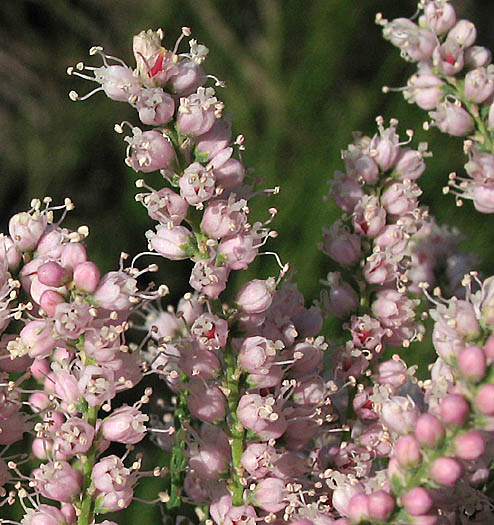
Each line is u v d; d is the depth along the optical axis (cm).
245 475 11
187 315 12
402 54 12
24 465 13
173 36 28
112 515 14
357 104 23
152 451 15
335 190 12
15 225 11
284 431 11
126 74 11
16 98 30
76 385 11
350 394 12
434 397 10
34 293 11
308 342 11
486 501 11
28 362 11
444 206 20
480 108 12
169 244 11
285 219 19
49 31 32
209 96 11
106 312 11
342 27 24
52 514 11
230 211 11
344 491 11
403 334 12
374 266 12
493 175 12
